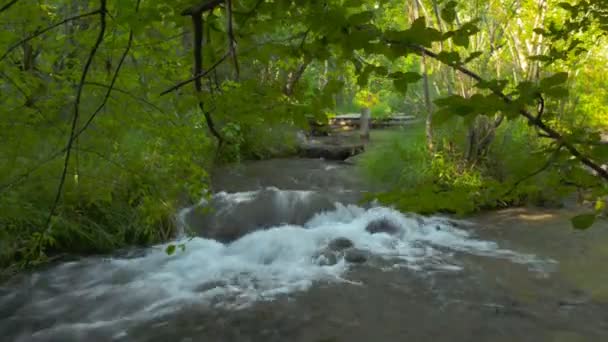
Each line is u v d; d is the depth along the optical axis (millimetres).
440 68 9172
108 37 2922
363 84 1539
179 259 6043
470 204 1960
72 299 4941
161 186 4117
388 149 10211
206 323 4418
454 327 4250
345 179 10461
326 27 1425
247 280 5422
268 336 4164
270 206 7559
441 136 9258
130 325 4418
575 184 1574
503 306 4637
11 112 3043
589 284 5086
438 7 8031
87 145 3406
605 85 11344
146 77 3312
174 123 3336
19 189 4715
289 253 6176
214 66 1606
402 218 7348
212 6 1536
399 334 4148
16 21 3113
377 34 1365
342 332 4199
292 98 1957
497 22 8531
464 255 6062
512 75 8703
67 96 3355
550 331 4160
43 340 4195
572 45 2498
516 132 8750
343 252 6094
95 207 6320
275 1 1565
